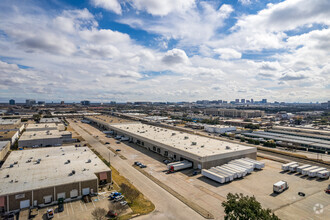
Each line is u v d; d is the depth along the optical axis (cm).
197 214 4559
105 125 17312
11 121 17000
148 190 5741
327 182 6538
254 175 7069
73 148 8694
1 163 7881
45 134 11950
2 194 4512
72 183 5178
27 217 4378
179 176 6825
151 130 13088
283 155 10106
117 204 4509
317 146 11238
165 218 4375
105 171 6056
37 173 5781
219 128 17038
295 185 6266
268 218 3269
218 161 7650
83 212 4575
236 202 3669
